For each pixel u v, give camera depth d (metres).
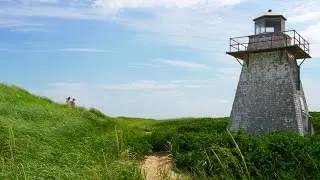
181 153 15.23
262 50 29.62
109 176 9.65
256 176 11.02
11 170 9.04
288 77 28.69
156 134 19.67
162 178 10.74
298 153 13.20
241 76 31.30
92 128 20.95
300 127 27.62
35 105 26.16
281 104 28.42
